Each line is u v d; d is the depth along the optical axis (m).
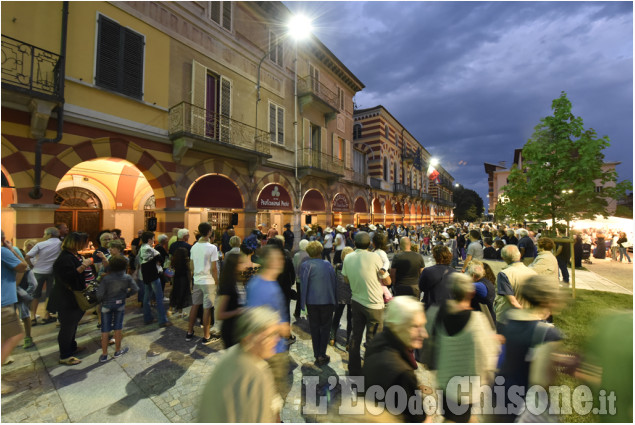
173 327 4.90
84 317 5.30
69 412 2.79
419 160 32.84
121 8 7.17
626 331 1.58
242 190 10.64
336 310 4.44
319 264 3.79
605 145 5.80
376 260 3.46
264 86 11.69
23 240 5.62
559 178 6.39
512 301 3.12
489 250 6.57
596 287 7.68
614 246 13.36
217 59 9.62
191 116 8.51
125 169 10.65
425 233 15.10
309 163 14.16
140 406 2.91
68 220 10.30
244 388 1.46
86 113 6.50
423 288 3.48
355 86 18.88
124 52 7.23
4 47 5.20
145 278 4.88
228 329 2.95
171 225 8.30
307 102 13.66
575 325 4.75
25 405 2.88
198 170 9.08
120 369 3.57
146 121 7.68
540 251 4.29
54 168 6.10
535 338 1.96
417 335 1.72
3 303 3.01
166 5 8.16
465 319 2.07
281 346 2.79
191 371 3.56
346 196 18.06
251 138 10.85
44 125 5.71
